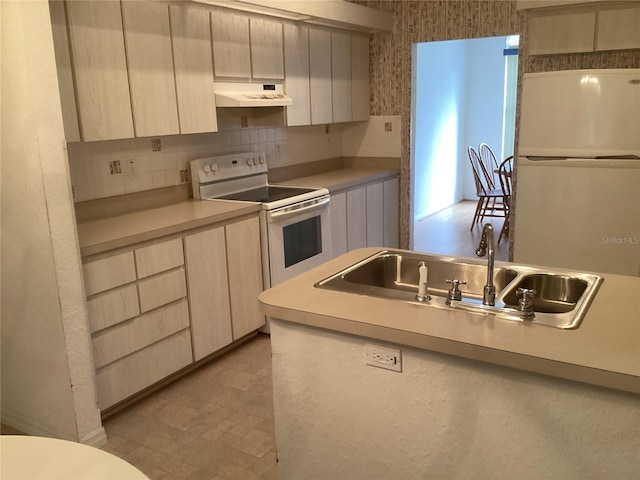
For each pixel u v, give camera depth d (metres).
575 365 1.26
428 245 6.04
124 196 3.32
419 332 1.46
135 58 2.95
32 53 2.20
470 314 1.57
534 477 1.45
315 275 1.99
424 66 7.14
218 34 3.42
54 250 2.34
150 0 2.99
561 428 1.38
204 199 3.73
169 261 2.93
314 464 1.84
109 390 2.72
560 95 3.68
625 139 3.56
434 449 1.59
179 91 3.21
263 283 3.59
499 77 8.34
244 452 2.49
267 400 2.93
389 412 1.64
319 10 3.87
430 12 4.76
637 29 3.78
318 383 1.76
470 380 1.48
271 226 3.51
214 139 3.91
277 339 1.81
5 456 1.08
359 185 4.62
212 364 3.34
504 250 5.77
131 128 2.96
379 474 1.71
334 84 4.59
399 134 5.11
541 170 3.85
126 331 2.76
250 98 3.57
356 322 1.56
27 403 2.70
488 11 4.53
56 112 2.29
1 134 2.35
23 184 2.35
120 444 2.57
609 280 1.82
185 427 2.70
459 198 8.76
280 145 4.56
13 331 2.63
